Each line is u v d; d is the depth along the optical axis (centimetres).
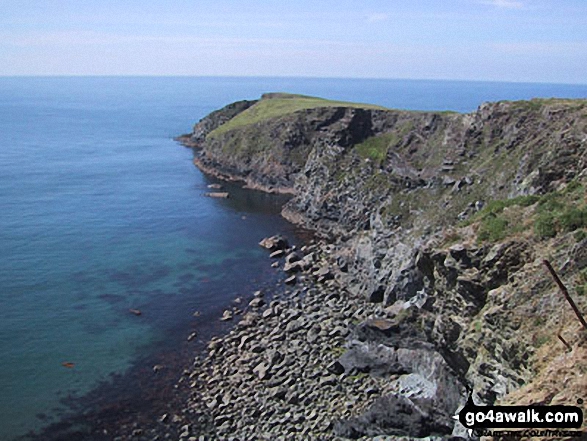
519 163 6025
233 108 19362
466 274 3403
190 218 10125
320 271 7325
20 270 7169
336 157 10369
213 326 5850
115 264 7588
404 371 4475
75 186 12506
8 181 12756
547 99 7725
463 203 6291
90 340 5438
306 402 4322
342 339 5353
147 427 4150
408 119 11038
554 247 3072
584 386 2162
